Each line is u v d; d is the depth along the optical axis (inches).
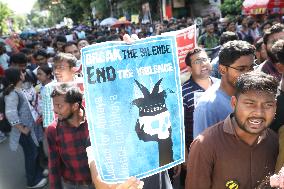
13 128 194.5
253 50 102.0
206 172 80.9
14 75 188.5
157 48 69.1
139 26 927.7
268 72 131.6
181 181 156.2
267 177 77.5
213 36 404.5
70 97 118.9
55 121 128.3
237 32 442.0
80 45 280.8
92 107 64.8
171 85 70.3
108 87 65.4
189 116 142.7
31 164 203.5
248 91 73.2
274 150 81.4
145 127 68.1
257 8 537.6
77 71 175.9
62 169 128.8
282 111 91.6
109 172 66.4
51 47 490.0
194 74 145.1
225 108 103.5
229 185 80.3
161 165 69.7
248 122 74.5
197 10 1089.4
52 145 126.0
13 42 615.5
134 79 67.2
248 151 78.8
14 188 209.3
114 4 1551.4
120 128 66.3
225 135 79.7
